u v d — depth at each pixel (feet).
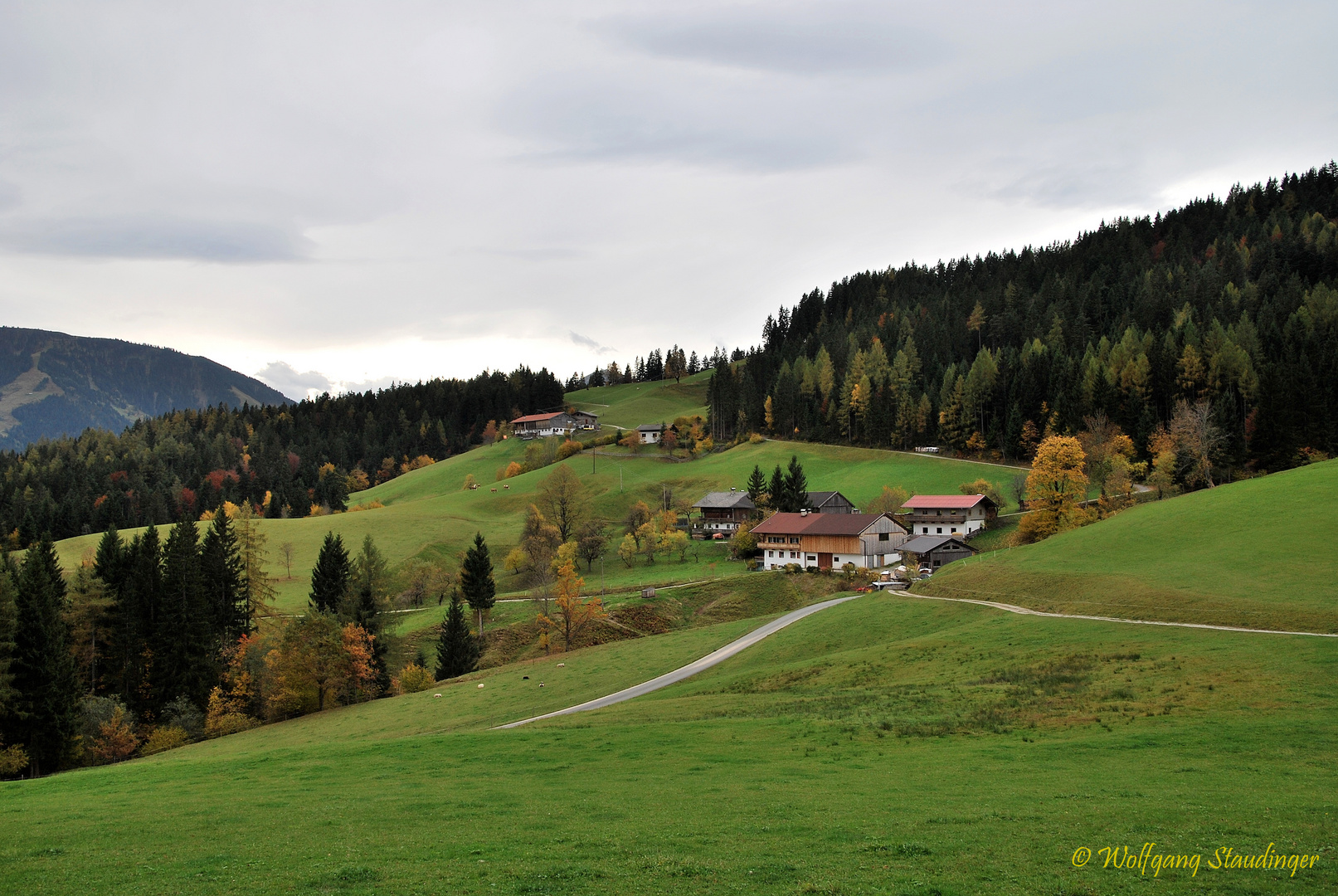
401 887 65.05
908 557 447.83
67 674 250.37
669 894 61.72
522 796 99.96
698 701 178.81
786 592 409.28
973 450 651.25
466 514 654.12
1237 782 88.79
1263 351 560.61
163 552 357.20
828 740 126.93
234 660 315.99
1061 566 259.19
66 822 96.22
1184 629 178.09
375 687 303.27
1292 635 161.48
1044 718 128.57
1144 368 579.07
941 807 85.20
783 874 65.46
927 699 150.92
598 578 478.59
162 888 67.21
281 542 563.07
